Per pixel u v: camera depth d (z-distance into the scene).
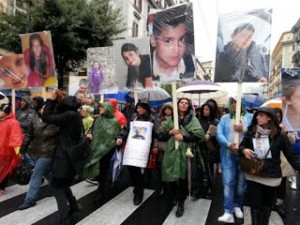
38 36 6.92
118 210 5.35
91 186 6.78
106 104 6.01
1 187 6.03
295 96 5.30
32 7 15.00
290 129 5.29
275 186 4.04
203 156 6.12
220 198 6.36
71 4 15.50
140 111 5.72
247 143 4.18
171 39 5.68
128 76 7.68
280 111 5.35
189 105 5.46
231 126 5.09
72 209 4.66
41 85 7.05
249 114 5.17
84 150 4.40
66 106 4.36
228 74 5.11
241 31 5.06
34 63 7.05
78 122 4.40
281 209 5.52
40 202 5.53
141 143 5.52
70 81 12.08
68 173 4.27
